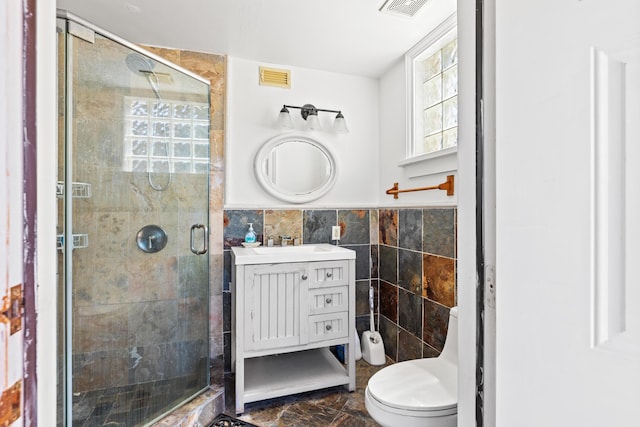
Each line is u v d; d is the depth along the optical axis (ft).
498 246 1.56
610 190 1.16
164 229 5.94
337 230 8.27
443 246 6.25
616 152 1.15
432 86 7.02
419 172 6.99
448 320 6.09
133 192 5.46
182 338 6.13
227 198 7.53
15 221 1.00
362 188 8.59
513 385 1.48
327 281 6.56
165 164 5.95
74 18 4.49
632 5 1.10
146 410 5.44
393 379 4.73
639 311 1.09
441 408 4.06
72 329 4.62
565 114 1.28
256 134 7.75
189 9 5.67
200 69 7.21
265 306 6.15
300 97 8.06
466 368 1.95
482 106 1.77
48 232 1.21
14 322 1.00
